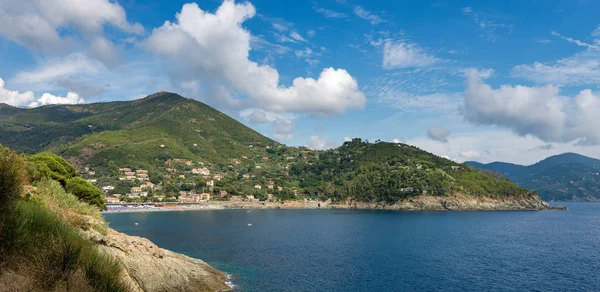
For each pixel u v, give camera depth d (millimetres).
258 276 62719
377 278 63344
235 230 137250
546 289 57406
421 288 57625
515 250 94938
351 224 168000
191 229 137875
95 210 44875
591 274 67375
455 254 88250
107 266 16719
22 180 15227
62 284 14195
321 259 79938
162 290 42219
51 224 16297
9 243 13719
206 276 53250
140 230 131125
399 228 150250
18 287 12836
